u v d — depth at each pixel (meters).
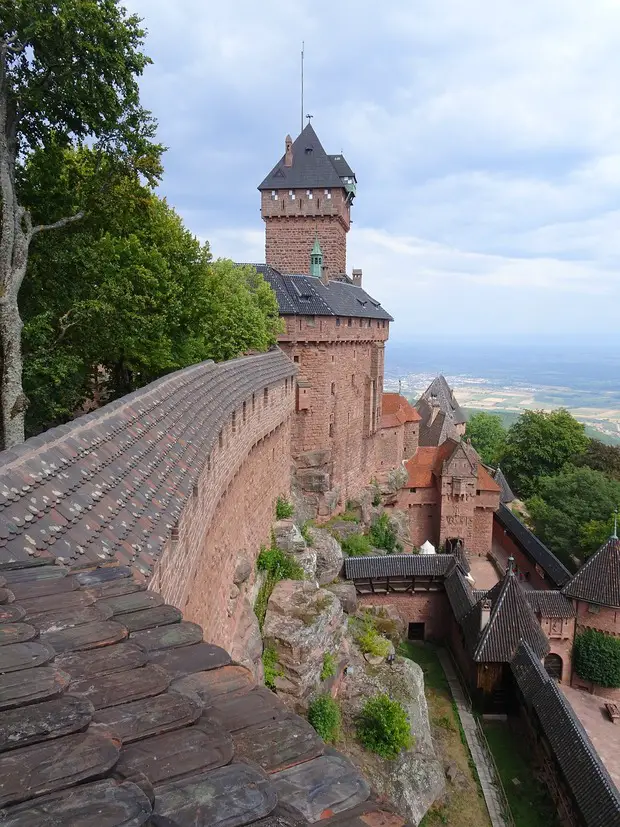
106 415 11.08
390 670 30.80
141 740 3.50
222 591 18.28
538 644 34.00
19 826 2.55
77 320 21.20
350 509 50.06
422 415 79.19
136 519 8.90
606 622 38.66
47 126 21.58
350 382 48.38
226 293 34.19
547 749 28.16
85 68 18.58
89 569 6.56
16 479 7.14
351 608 36.91
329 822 3.06
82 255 21.81
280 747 3.67
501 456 84.88
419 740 26.94
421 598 43.50
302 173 55.91
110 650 4.56
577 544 57.19
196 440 14.30
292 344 42.25
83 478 8.54
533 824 25.94
